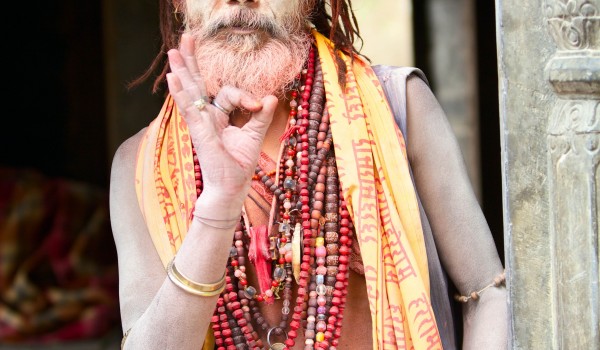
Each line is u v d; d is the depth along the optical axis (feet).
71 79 43.91
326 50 12.41
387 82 12.43
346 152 11.86
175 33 13.20
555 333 9.93
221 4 11.93
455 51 34.65
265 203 12.19
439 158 12.28
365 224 11.66
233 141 10.73
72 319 35.94
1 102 43.96
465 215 12.19
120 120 35.47
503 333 11.84
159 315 10.93
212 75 12.00
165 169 12.12
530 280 10.11
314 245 12.03
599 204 9.50
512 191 10.13
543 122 9.92
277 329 12.00
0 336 35.12
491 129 34.19
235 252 12.03
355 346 12.18
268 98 10.69
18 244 37.86
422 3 34.86
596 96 9.48
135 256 12.04
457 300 12.46
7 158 44.19
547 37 9.79
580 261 9.63
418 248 11.84
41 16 43.45
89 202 39.83
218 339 12.07
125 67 35.14
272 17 11.95
